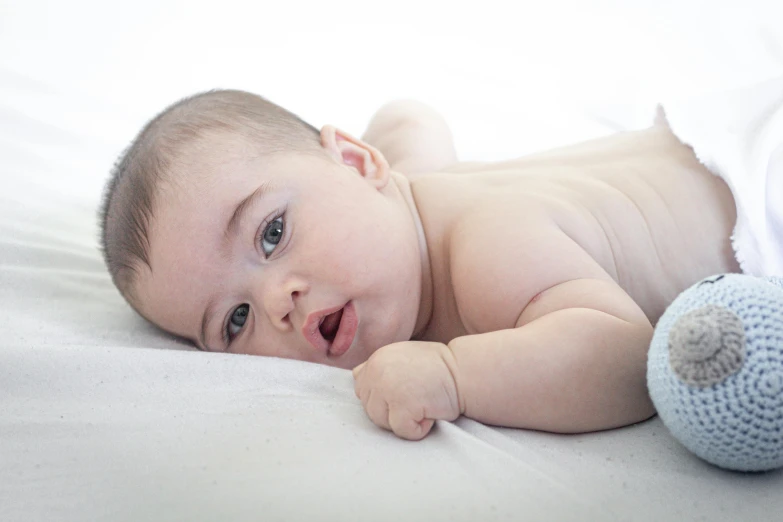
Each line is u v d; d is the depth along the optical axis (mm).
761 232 1158
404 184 1319
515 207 1158
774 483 768
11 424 895
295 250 1104
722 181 1238
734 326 716
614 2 2297
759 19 2057
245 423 876
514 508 727
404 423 860
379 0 2531
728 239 1214
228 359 1025
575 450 846
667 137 1346
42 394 962
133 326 1194
